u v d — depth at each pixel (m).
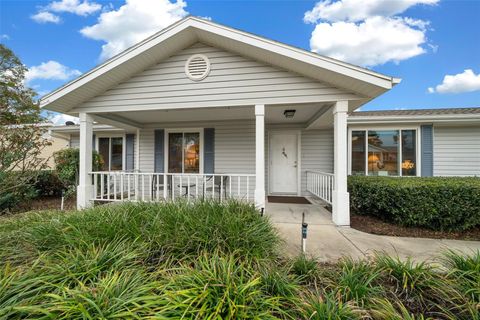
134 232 2.49
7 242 2.44
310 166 7.46
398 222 4.30
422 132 6.94
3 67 11.25
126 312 1.42
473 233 3.94
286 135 7.61
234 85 4.70
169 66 4.94
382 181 4.73
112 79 4.91
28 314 1.45
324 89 4.41
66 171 6.68
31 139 4.90
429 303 1.83
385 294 1.89
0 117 4.80
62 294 1.63
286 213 5.26
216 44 4.70
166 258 2.23
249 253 2.24
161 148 7.70
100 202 6.32
